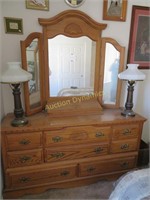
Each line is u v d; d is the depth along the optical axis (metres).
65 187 1.69
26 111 1.62
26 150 1.48
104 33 1.79
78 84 1.83
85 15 1.63
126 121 1.63
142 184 1.04
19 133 1.42
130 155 1.77
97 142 1.64
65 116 1.68
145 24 1.88
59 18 1.58
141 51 1.95
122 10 1.77
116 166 1.76
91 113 1.76
